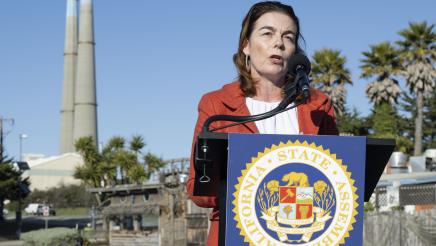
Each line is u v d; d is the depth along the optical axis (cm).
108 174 4634
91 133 11638
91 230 4256
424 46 4716
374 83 4791
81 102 11606
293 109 310
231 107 308
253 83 313
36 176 11069
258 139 248
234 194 246
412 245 1473
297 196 247
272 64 307
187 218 3578
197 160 254
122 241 3878
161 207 3684
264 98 315
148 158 4375
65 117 12575
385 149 254
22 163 6328
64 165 11262
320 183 249
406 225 1516
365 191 277
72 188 10544
